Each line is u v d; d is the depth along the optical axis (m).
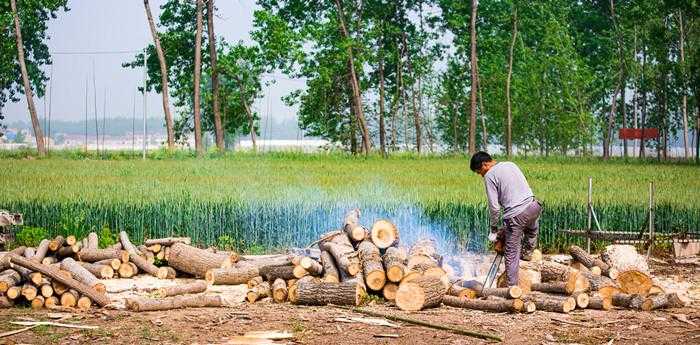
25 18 57.56
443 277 11.28
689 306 10.74
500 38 64.25
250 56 58.53
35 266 10.52
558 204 18.27
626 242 15.72
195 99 53.75
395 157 53.50
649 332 9.20
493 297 10.64
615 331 9.23
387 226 12.16
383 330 9.17
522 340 8.80
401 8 66.00
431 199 19.64
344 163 42.62
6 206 18.45
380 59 63.78
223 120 61.91
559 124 63.06
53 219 18.33
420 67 64.38
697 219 18.41
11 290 10.54
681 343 8.73
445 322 9.58
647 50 62.03
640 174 33.22
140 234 17.58
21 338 8.73
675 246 15.60
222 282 12.54
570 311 10.27
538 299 10.36
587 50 72.56
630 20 60.47
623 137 61.91
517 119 65.50
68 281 10.55
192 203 18.22
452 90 65.25
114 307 10.45
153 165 38.69
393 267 10.88
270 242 17.36
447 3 64.25
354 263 11.09
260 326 9.29
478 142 71.56
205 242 17.47
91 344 8.50
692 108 66.19
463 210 17.89
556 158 54.81
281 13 61.78
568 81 63.34
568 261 15.64
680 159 58.38
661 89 59.47
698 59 54.19
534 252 12.31
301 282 10.71
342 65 60.00
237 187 23.81
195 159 47.03
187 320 9.58
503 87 63.75
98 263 13.38
